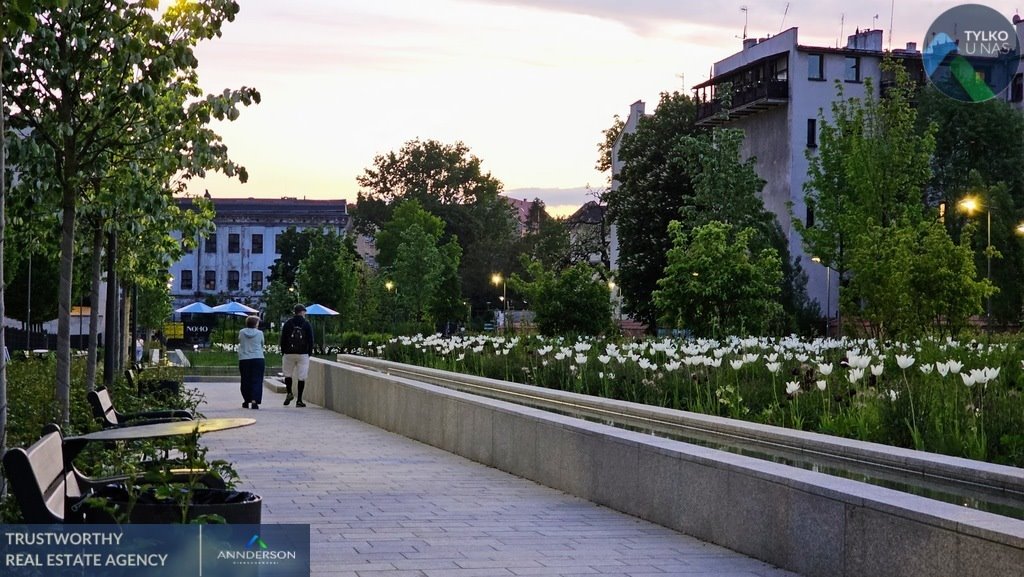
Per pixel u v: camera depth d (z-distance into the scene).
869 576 6.61
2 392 6.59
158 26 11.23
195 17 11.56
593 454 10.62
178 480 6.34
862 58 67.00
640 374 17.30
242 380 24.50
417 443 16.92
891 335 33.28
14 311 56.16
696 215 58.53
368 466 13.69
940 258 32.28
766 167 68.44
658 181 66.62
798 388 12.52
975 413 10.38
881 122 52.50
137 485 6.06
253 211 110.00
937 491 7.50
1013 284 58.12
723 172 56.94
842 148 53.84
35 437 9.44
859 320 39.97
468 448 14.62
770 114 68.06
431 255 88.56
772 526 7.63
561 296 37.56
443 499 10.77
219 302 109.38
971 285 32.16
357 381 22.09
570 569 7.33
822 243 54.09
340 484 11.89
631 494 9.80
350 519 9.42
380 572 7.11
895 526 6.39
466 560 7.57
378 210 119.88
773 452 9.69
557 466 11.52
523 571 7.23
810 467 8.70
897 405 10.88
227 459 14.36
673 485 9.05
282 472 12.99
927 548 6.12
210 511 5.24
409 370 25.31
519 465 12.70
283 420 21.56
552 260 118.38
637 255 65.06
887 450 8.87
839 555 6.90
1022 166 64.75
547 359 21.00
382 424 19.78
